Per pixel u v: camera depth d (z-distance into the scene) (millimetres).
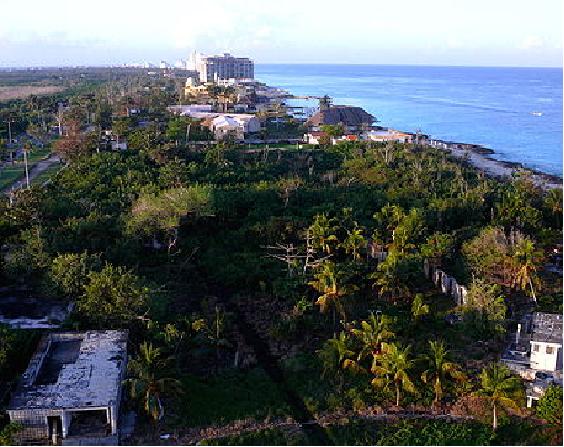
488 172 148750
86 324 61312
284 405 52875
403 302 71125
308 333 64625
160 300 65875
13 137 176375
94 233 79312
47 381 50719
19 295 68938
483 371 53406
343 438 48906
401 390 54438
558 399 50562
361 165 127250
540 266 79438
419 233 84750
